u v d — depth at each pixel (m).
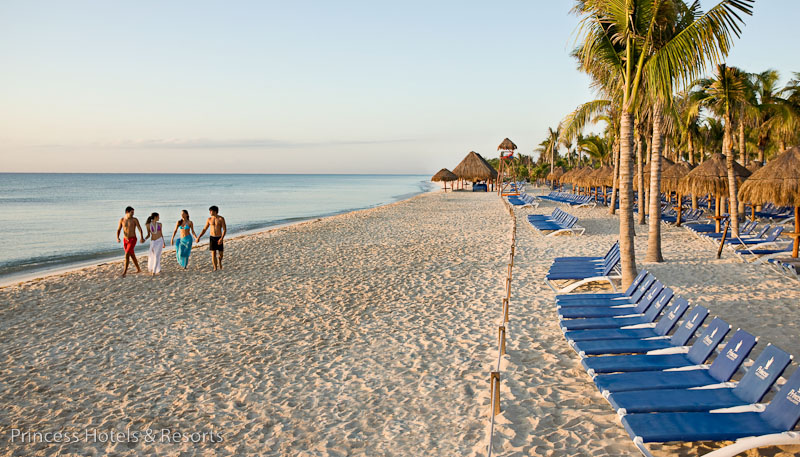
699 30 6.38
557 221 17.11
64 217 30.17
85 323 7.36
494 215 23.72
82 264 14.11
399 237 16.28
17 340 6.65
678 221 16.67
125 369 5.57
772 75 17.36
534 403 4.31
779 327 5.83
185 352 6.06
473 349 5.75
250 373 5.35
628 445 3.56
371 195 63.28
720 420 3.01
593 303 6.07
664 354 4.27
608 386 3.60
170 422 4.33
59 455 3.86
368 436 3.95
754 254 10.09
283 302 8.29
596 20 7.23
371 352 5.84
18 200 49.03
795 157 8.62
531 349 5.62
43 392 5.02
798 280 7.98
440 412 4.28
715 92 13.32
